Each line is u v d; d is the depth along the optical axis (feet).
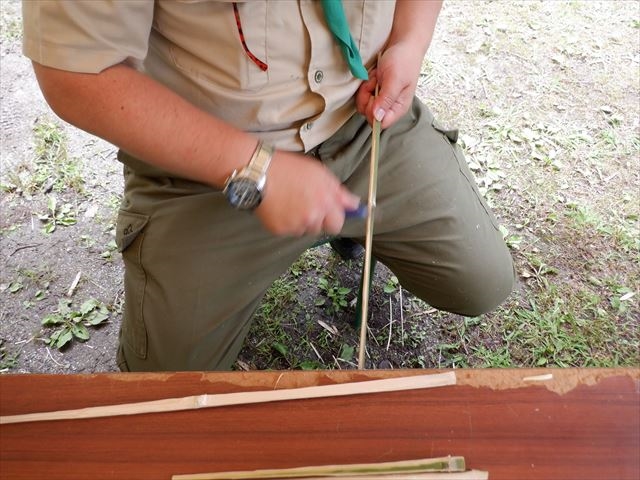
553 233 5.23
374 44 3.08
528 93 6.34
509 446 1.92
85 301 4.99
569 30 6.99
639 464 1.87
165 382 2.10
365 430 1.97
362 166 3.48
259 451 1.95
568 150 5.80
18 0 7.62
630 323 4.70
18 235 5.42
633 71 6.53
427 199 3.49
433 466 1.88
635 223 5.27
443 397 2.02
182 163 2.46
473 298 3.76
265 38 2.64
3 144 6.09
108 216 5.53
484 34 6.96
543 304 4.81
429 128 3.66
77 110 2.38
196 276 3.18
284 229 2.58
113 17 2.29
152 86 2.42
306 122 3.02
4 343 4.78
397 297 4.94
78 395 2.08
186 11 2.55
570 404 1.99
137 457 1.95
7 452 1.97
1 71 6.80
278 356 4.68
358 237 3.61
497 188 5.52
